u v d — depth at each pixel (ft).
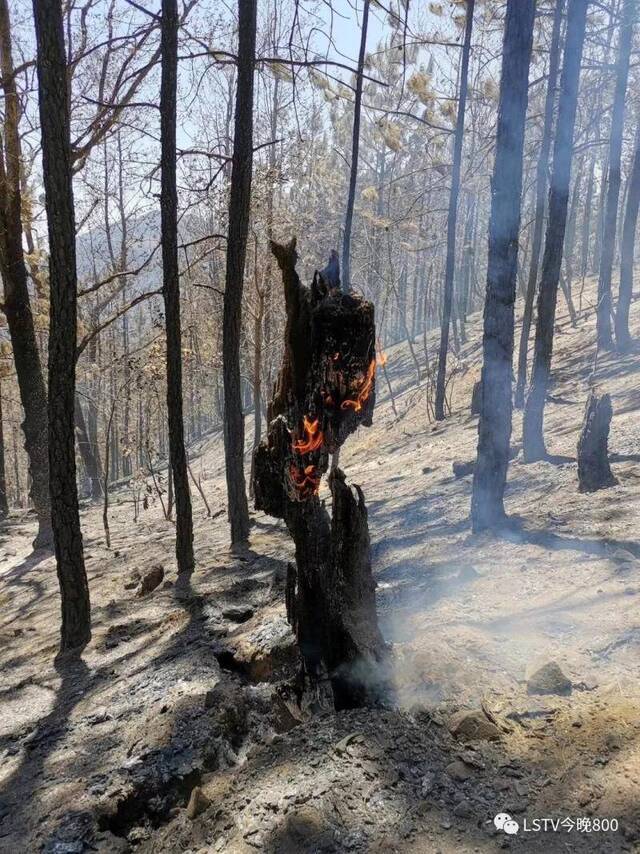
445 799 8.60
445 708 10.47
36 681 17.37
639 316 52.21
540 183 38.34
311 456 10.44
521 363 39.75
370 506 28.84
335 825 8.38
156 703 13.87
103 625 20.79
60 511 19.26
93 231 67.62
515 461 27.76
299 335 10.16
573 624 12.72
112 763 12.07
